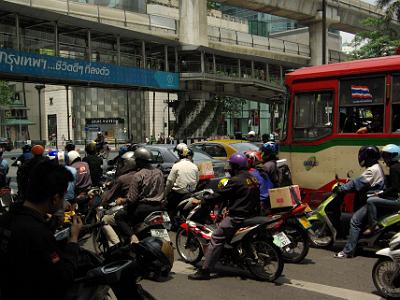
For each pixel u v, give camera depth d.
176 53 31.06
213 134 36.94
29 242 2.68
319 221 7.96
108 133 49.28
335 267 6.85
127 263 3.46
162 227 6.43
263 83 35.19
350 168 8.94
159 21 33.34
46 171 2.81
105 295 3.36
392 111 8.45
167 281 6.37
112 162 12.42
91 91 53.97
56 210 2.89
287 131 9.91
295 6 39.47
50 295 2.75
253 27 70.38
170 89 30.48
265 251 6.26
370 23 33.88
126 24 31.12
